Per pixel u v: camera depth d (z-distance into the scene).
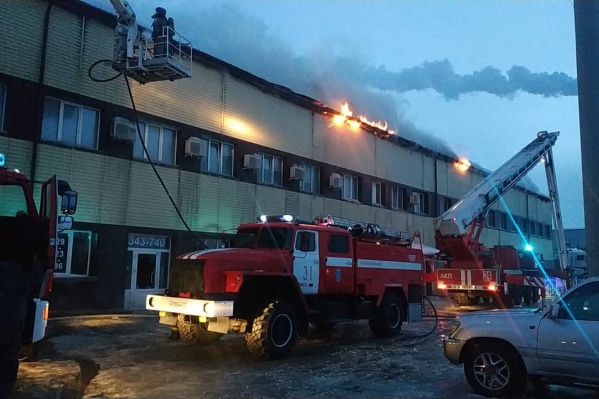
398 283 12.30
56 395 6.28
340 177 24.02
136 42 14.14
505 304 20.48
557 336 6.05
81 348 9.59
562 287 22.62
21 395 6.23
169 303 8.71
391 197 28.34
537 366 6.14
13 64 13.70
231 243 10.81
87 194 14.88
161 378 7.30
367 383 7.14
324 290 10.48
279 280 9.39
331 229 10.87
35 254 7.27
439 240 19.56
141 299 16.25
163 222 16.77
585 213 7.85
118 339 10.62
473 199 19.89
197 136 18.03
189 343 9.73
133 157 16.14
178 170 17.36
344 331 12.77
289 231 10.11
